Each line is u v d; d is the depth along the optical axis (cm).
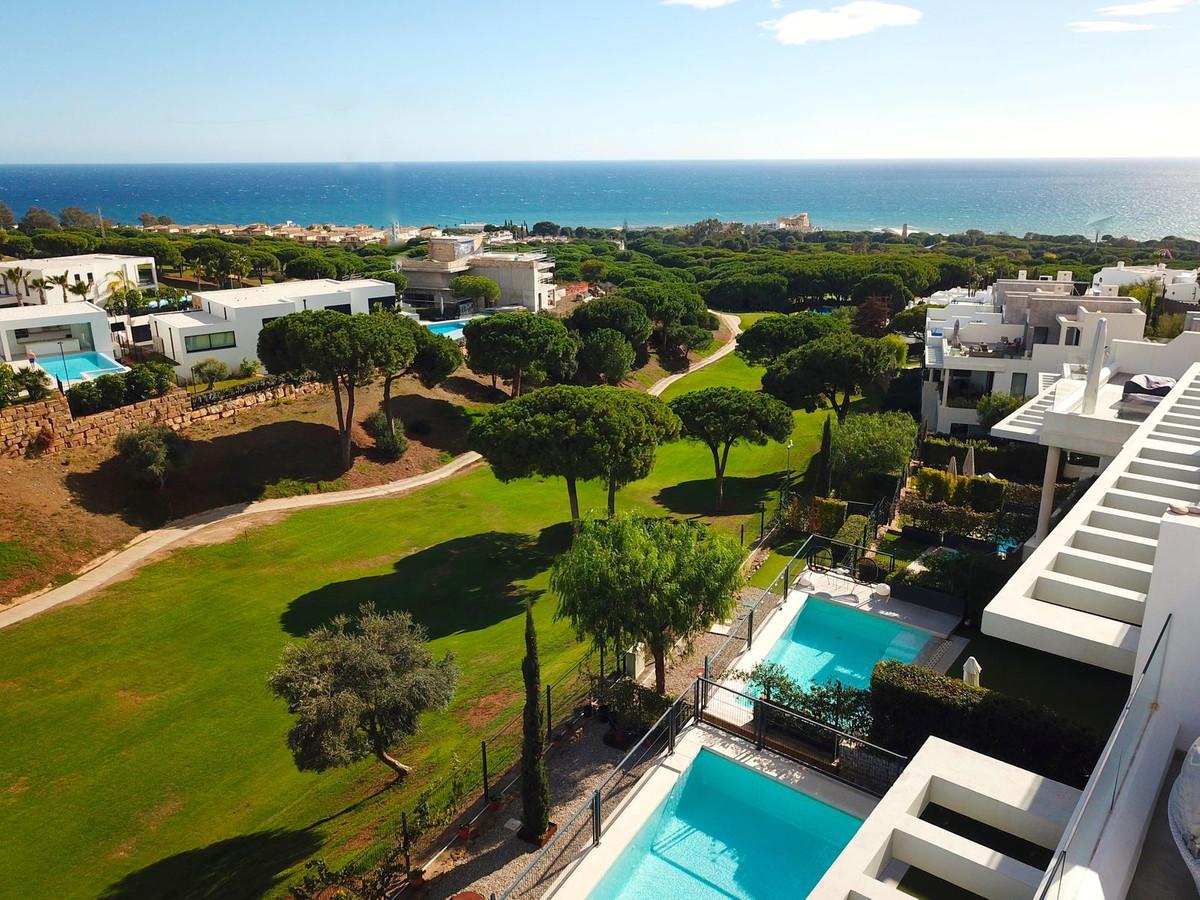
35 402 3778
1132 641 938
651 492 4234
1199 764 726
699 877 1419
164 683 2384
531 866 1330
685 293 8431
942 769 1104
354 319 4372
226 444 4316
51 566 3136
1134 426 1992
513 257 9106
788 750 1634
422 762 1875
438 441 5044
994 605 1019
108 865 1650
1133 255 12438
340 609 2895
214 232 15125
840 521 2945
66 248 9544
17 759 2017
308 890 1355
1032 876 915
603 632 1816
